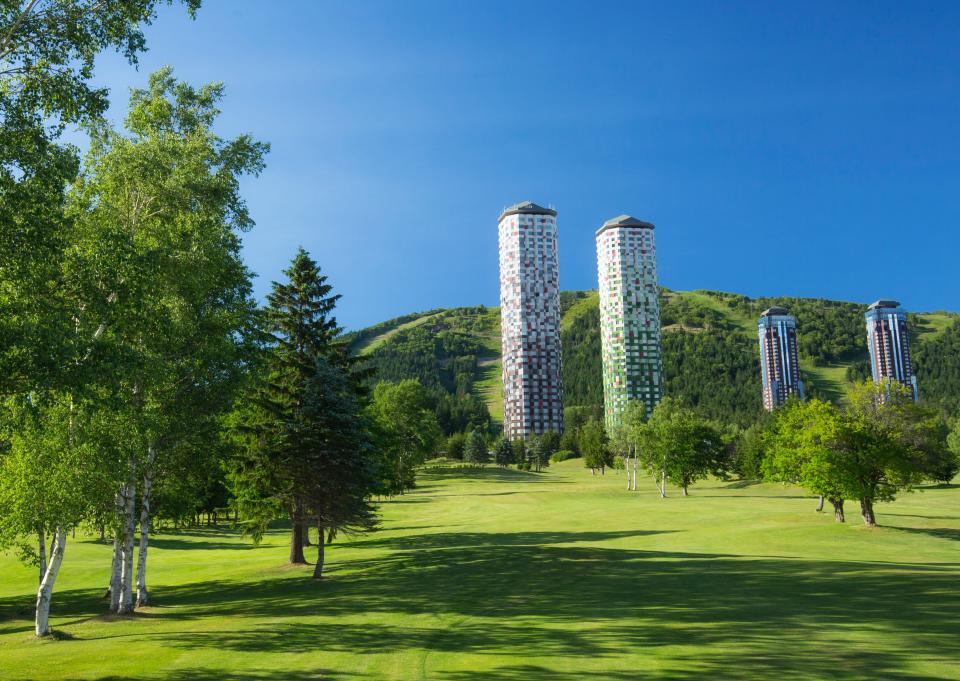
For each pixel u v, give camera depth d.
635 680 13.50
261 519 39.84
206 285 26.84
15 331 15.21
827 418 50.28
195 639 19.53
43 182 16.62
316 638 18.95
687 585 27.31
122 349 17.73
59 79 17.38
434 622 20.95
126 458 23.52
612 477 139.75
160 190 25.84
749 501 82.62
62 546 22.52
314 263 41.00
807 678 13.14
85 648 19.00
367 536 55.97
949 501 78.81
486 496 94.81
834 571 30.56
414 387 96.81
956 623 18.20
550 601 24.33
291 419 35.75
